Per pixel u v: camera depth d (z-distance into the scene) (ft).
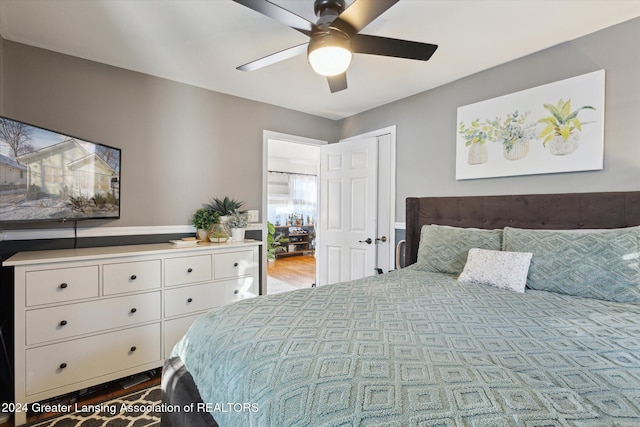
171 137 8.95
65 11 5.75
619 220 5.95
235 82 9.13
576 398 2.36
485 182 8.18
